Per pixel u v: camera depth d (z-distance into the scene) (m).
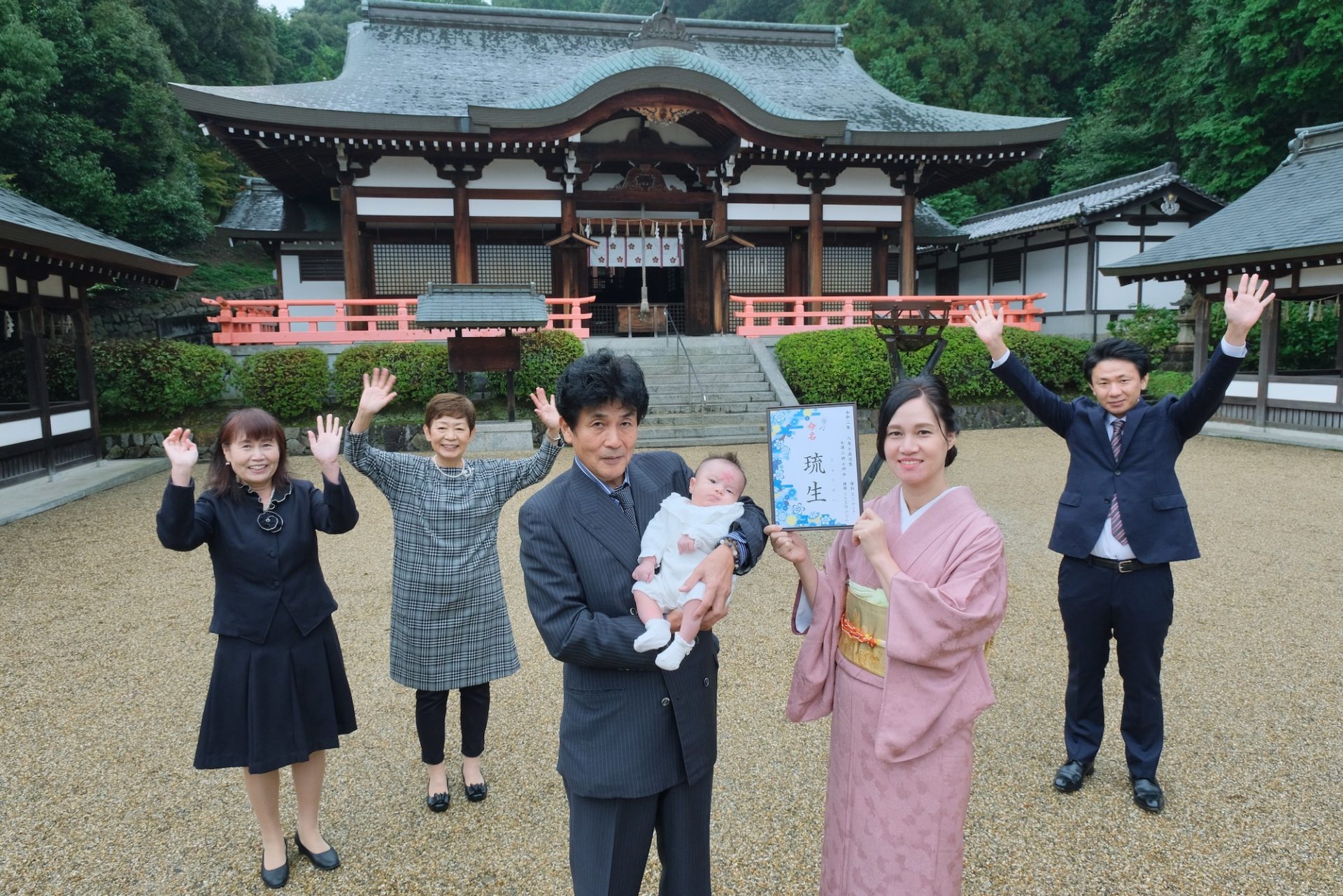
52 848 2.84
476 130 14.95
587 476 1.89
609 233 17.77
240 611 2.49
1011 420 13.78
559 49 21.14
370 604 5.44
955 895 1.95
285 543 2.54
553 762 3.42
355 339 14.09
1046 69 31.97
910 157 17.17
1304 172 13.19
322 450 2.61
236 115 13.78
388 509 8.38
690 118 16.73
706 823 1.96
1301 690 3.94
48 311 9.91
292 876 2.68
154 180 20.91
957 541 1.92
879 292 19.27
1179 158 25.09
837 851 2.07
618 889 1.83
